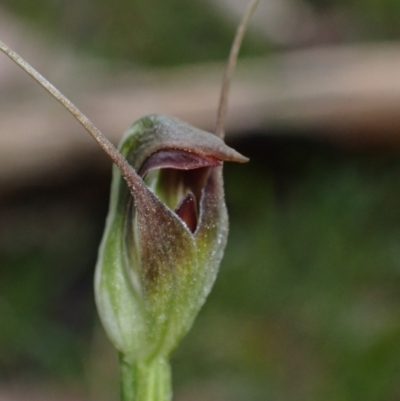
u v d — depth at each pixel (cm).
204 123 21
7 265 21
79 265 22
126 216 11
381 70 21
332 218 21
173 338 11
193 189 11
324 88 21
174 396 18
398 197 22
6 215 22
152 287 11
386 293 20
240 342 19
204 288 11
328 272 20
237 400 18
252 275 20
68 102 10
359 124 21
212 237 10
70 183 22
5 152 20
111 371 18
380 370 18
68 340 19
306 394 18
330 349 18
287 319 19
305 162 22
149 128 10
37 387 18
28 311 20
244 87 22
